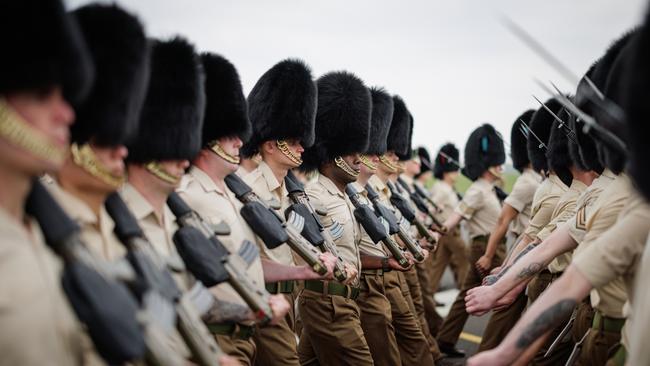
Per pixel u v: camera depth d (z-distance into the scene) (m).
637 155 2.13
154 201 3.21
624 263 2.76
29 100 2.01
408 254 6.00
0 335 1.85
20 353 1.88
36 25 2.02
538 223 5.93
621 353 2.96
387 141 7.30
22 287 1.91
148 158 3.15
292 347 4.39
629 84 2.12
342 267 4.47
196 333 2.62
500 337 6.22
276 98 4.93
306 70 5.03
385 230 5.47
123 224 2.65
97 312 2.00
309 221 4.55
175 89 3.28
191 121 3.32
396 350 5.59
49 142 2.04
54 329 2.01
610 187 3.29
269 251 4.36
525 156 7.70
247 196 4.02
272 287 4.60
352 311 5.03
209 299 3.08
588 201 3.70
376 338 5.56
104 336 2.00
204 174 3.85
